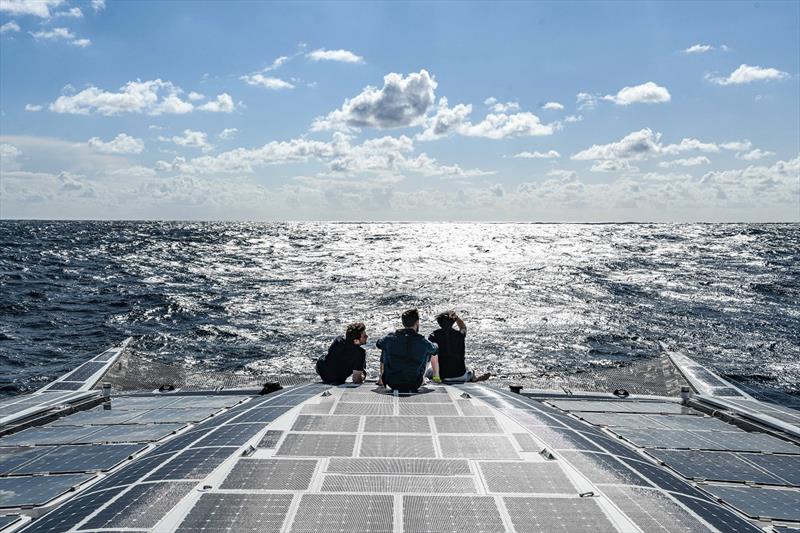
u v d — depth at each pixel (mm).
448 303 43250
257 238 152125
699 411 10281
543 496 5258
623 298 46000
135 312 37906
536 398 11109
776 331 32531
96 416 9812
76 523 4902
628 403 10828
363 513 4895
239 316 37219
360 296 47062
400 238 172750
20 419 9086
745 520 5500
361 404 7949
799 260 82062
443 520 4812
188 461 5992
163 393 11586
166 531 4578
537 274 65000
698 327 33750
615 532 4684
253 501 5062
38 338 29594
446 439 6590
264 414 7629
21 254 81562
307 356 26672
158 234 159875
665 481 6109
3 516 5750
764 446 8109
